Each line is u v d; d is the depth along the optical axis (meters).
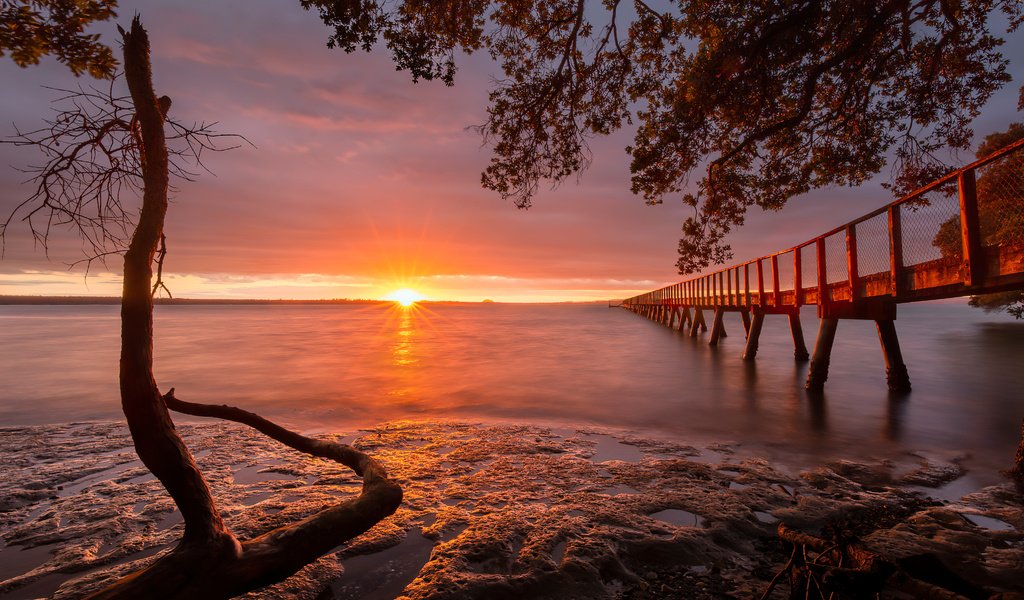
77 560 3.83
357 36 5.38
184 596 1.18
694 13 7.13
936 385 12.18
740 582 3.33
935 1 6.38
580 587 3.29
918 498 4.94
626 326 46.31
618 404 10.55
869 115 8.11
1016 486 5.26
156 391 1.36
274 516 4.53
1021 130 21.16
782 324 49.38
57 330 42.78
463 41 6.77
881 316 10.98
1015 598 1.84
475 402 10.89
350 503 1.51
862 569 2.06
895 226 8.14
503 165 7.79
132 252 1.36
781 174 8.69
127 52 1.42
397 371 16.08
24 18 2.55
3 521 4.64
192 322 58.06
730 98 7.13
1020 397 10.52
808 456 6.54
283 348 24.75
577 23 6.80
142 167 1.51
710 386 12.70
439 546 3.85
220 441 7.34
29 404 11.04
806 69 6.98
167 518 4.59
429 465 6.17
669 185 8.16
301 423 8.98
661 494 4.98
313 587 3.34
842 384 12.54
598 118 7.65
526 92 7.41
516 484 5.39
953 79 7.84
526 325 50.75
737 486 5.34
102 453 6.91
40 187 1.53
